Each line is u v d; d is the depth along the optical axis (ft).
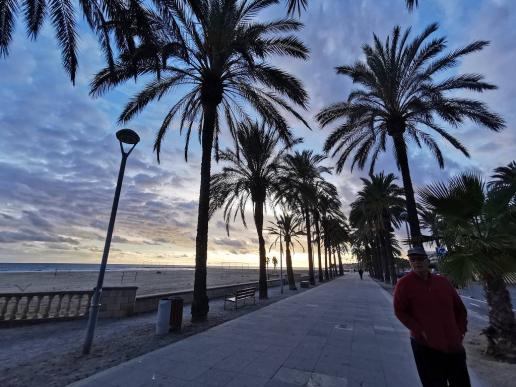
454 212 19.45
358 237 169.99
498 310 19.08
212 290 54.70
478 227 19.45
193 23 32.09
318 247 128.98
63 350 19.85
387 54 43.52
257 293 67.87
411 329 10.19
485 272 17.88
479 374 15.75
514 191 18.48
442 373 9.60
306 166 87.20
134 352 18.99
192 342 21.34
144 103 37.60
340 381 14.49
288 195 62.44
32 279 174.19
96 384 13.76
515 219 18.69
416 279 10.52
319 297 55.52
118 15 21.27
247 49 29.89
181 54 31.68
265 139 55.36
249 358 17.72
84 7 20.95
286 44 34.94
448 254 20.02
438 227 22.45
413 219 39.96
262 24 34.58
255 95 38.37
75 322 29.86
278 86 34.83
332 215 135.23
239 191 58.03
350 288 82.12
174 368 15.93
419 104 40.06
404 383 14.34
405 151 42.42
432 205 20.40
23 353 19.29
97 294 19.95
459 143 44.34
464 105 38.73
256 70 34.55
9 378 14.67
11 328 27.20
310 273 96.48
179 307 25.36
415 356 10.09
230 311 37.96
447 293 10.08
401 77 42.86
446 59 38.96
